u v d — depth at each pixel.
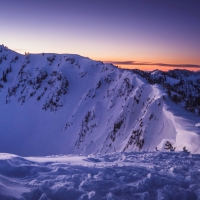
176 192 5.72
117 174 7.07
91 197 5.20
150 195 5.67
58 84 169.00
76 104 150.12
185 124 26.89
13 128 152.25
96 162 9.78
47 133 137.00
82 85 164.38
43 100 167.75
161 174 7.28
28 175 6.61
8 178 6.13
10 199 4.75
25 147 134.38
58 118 145.62
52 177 6.48
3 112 170.38
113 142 78.25
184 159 10.31
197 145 17.91
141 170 7.71
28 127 149.88
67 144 119.06
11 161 7.41
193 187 6.14
